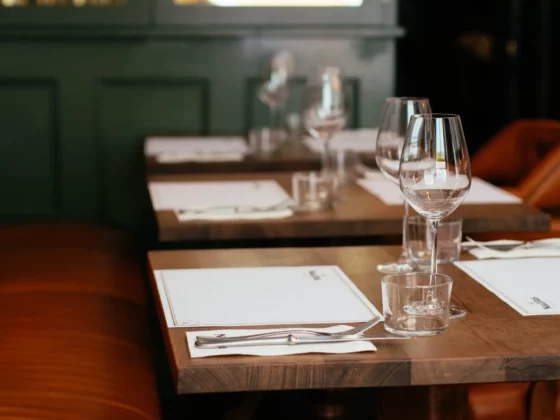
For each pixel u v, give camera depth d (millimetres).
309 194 2424
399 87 8070
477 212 2354
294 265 1874
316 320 1507
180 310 1560
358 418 3047
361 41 4520
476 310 1559
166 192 2660
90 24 4367
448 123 1536
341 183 2801
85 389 1922
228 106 4496
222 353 1334
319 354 1345
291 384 1310
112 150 4473
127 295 2859
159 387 3328
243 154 3359
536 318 1515
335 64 4520
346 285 1715
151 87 4457
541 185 3205
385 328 1455
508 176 3824
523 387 1970
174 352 1354
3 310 2527
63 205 4480
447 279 1486
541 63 6520
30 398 1835
